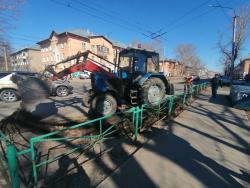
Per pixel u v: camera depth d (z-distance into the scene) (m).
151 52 8.34
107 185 3.31
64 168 3.76
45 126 6.19
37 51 59.62
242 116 8.55
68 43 45.16
